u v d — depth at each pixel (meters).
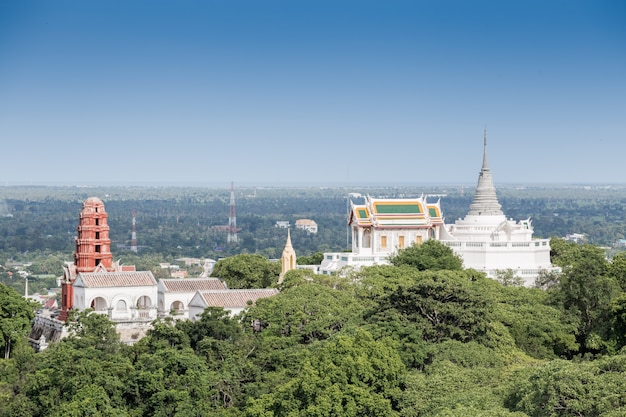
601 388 198.75
